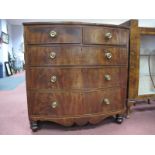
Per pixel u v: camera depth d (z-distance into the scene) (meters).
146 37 1.84
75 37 1.29
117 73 1.48
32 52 1.31
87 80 1.36
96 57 1.36
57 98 1.36
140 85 1.91
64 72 1.33
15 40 7.57
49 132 1.44
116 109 1.53
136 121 1.66
